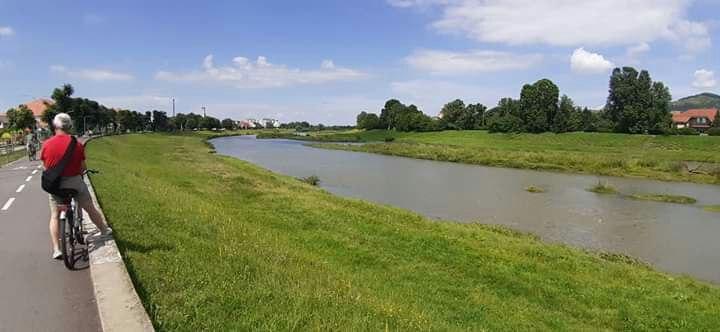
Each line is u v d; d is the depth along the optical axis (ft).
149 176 91.25
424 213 93.86
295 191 93.50
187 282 23.00
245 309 21.02
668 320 37.88
